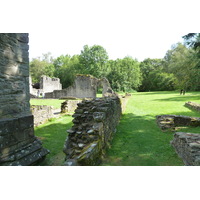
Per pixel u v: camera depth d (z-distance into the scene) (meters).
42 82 34.44
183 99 18.78
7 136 3.24
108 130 5.18
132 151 4.64
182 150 4.10
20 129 3.58
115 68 47.78
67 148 4.16
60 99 24.47
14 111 3.65
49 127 7.61
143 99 20.91
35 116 7.88
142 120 8.80
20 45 3.85
